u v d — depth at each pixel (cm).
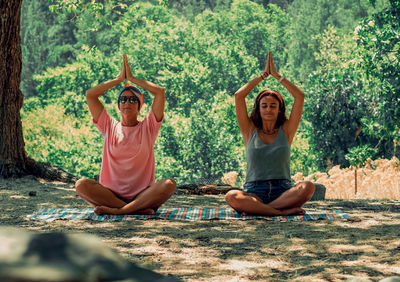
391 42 1534
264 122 628
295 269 365
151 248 432
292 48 4931
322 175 1192
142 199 594
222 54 4359
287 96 4038
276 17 5409
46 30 5572
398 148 1862
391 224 552
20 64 1019
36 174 1020
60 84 4350
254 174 623
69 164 2888
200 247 438
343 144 2141
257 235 493
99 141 3316
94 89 629
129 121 626
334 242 459
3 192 808
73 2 1634
